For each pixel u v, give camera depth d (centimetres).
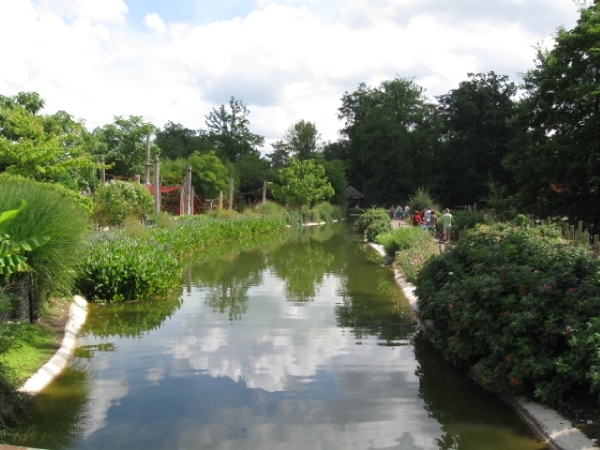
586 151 2114
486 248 760
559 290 549
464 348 618
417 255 1313
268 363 687
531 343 537
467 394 585
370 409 543
